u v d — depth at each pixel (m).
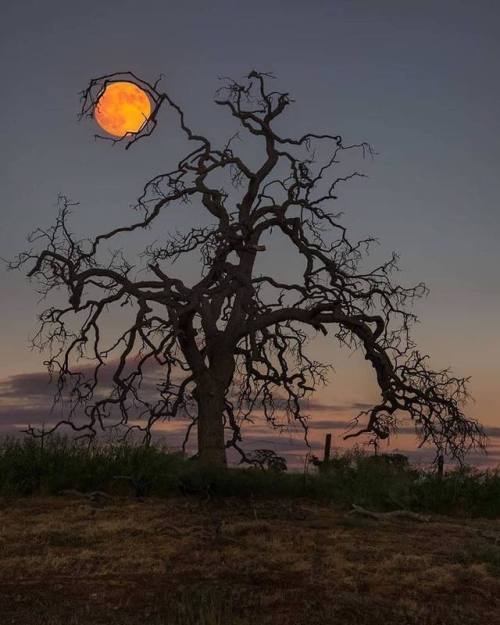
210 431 23.78
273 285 26.50
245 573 9.84
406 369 24.53
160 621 7.73
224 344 24.56
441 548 11.97
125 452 19.11
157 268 24.91
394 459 20.25
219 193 26.62
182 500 16.81
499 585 9.68
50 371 23.56
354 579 9.70
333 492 17.55
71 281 23.86
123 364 23.12
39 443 19.22
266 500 17.17
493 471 17.84
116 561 10.41
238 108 27.88
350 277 26.47
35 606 8.31
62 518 13.91
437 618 8.22
